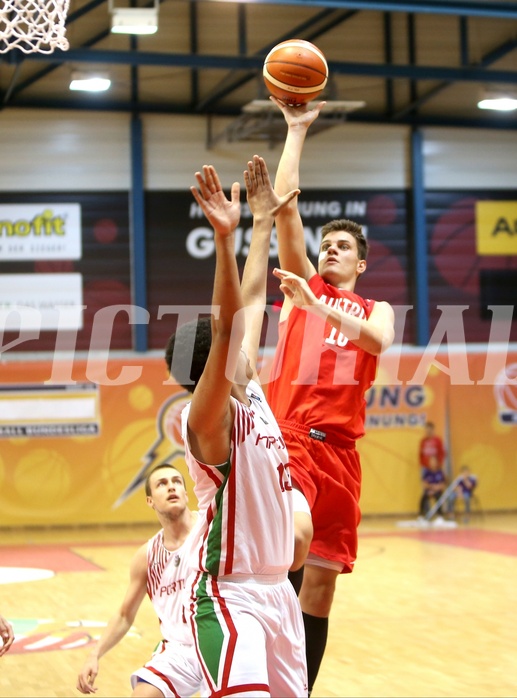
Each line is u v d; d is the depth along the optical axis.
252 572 2.77
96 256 17.03
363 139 18.05
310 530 3.53
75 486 15.73
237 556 2.75
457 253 18.23
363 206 18.03
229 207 2.62
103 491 15.84
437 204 18.23
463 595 8.66
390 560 11.32
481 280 18.27
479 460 17.17
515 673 5.69
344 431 3.97
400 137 18.20
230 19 16.17
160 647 3.91
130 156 17.20
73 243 16.97
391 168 18.12
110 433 15.89
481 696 5.14
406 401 17.00
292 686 2.84
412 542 13.28
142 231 17.14
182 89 17.28
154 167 17.38
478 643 6.59
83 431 15.82
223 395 2.64
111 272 17.06
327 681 5.55
